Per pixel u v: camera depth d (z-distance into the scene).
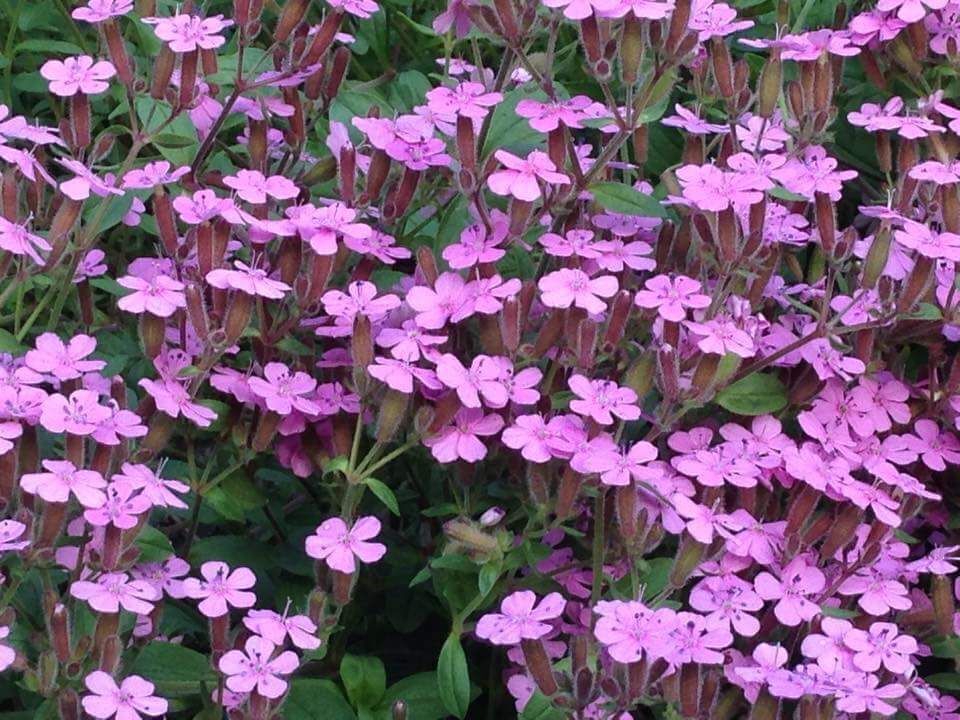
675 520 0.27
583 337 0.27
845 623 0.26
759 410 0.29
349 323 0.28
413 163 0.30
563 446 0.26
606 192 0.29
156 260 0.30
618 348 0.29
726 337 0.28
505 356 0.28
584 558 0.30
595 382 0.27
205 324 0.27
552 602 0.25
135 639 0.27
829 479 0.27
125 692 0.24
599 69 0.28
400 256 0.30
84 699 0.24
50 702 0.25
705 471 0.27
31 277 0.29
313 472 0.30
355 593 0.30
